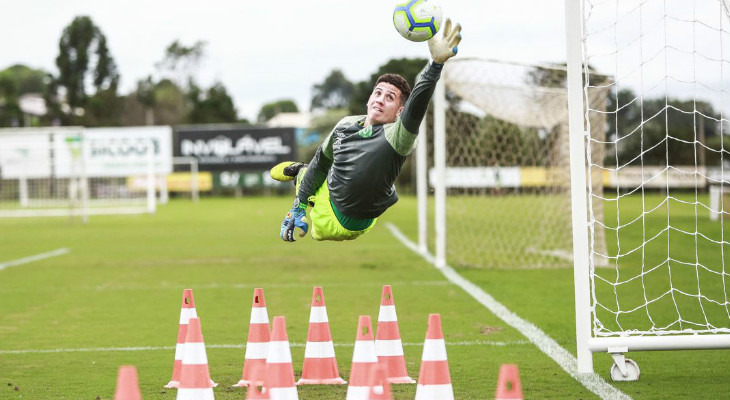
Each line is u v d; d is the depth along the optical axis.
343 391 17.06
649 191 125.50
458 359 20.27
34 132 81.06
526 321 25.61
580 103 18.83
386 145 14.19
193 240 59.56
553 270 40.09
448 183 55.53
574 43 18.84
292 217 15.95
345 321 26.14
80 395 17.23
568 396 16.61
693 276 37.12
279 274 39.38
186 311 18.00
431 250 51.00
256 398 13.03
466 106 49.69
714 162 124.88
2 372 19.44
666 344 18.14
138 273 40.38
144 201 124.50
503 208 79.00
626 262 42.97
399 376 17.75
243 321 26.47
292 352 21.64
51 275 39.72
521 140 53.81
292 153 157.62
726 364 19.62
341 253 49.28
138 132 133.38
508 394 11.24
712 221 72.50
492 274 38.53
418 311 27.86
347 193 14.66
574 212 18.78
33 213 94.06
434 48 13.33
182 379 14.60
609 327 24.66
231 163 158.12
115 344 22.89
